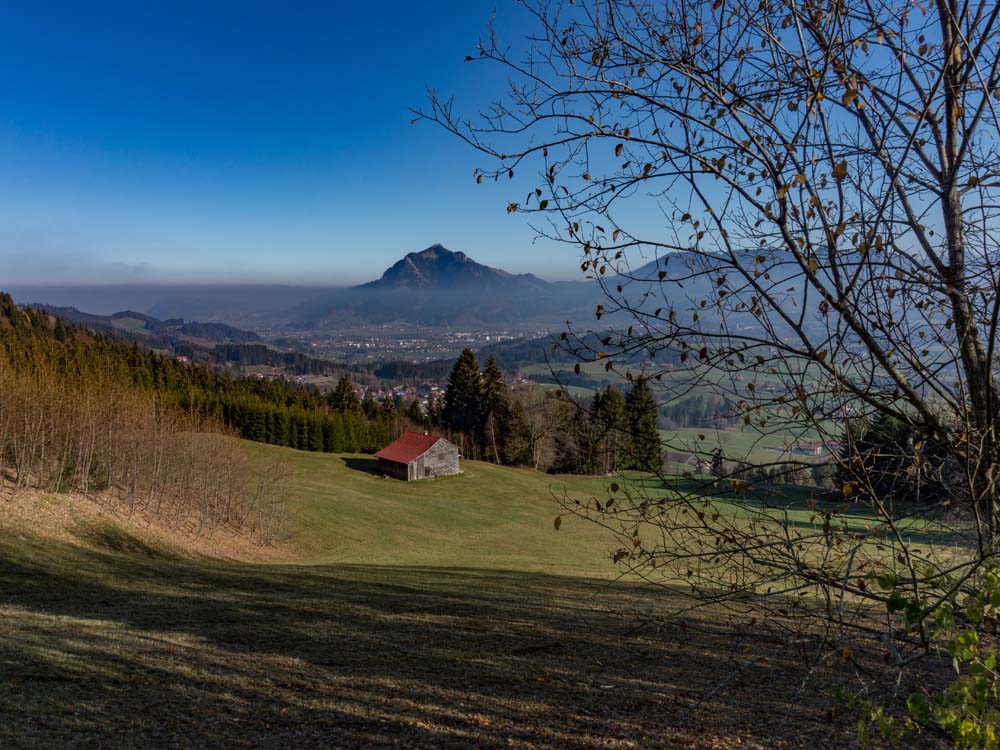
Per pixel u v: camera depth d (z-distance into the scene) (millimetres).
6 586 14695
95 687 8461
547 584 19078
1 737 6684
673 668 9523
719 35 3785
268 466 48750
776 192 3520
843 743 6332
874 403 3568
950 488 3811
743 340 3564
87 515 24016
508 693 8539
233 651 10508
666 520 4266
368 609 14227
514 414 56719
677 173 3770
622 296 3676
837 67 3533
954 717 2910
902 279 3398
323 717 7719
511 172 4031
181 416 43562
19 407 28453
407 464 52438
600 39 4098
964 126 3520
